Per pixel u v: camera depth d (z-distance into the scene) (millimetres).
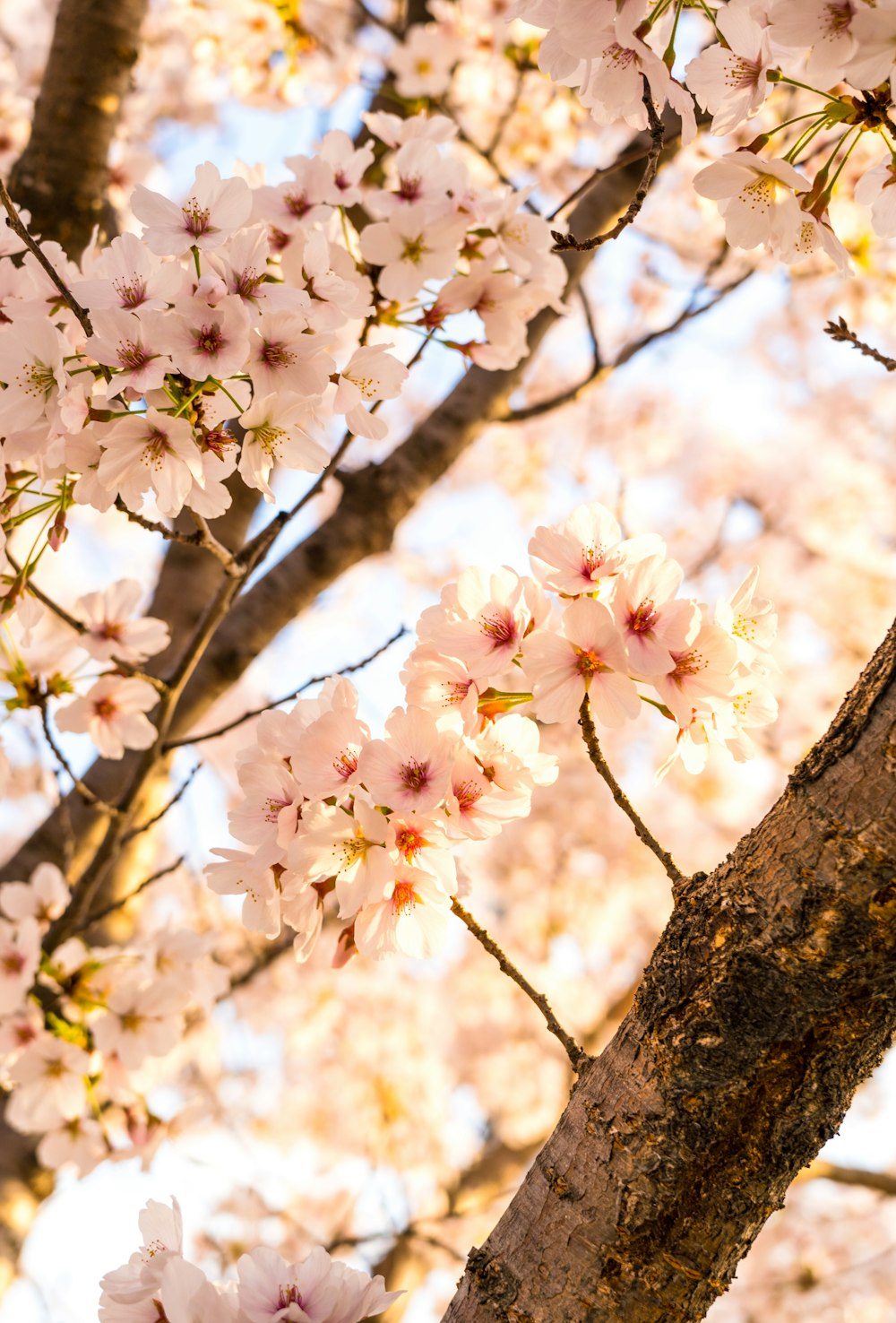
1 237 1495
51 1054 1609
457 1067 5023
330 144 1576
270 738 1396
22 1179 1872
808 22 1328
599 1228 1309
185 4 2604
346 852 1354
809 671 5375
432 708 1366
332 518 2117
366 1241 3242
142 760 1602
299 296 1416
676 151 1942
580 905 5051
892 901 1290
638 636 1346
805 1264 4605
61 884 1711
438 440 2139
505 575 1367
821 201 1380
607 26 1364
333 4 2676
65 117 1988
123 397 1411
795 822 1304
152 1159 1641
